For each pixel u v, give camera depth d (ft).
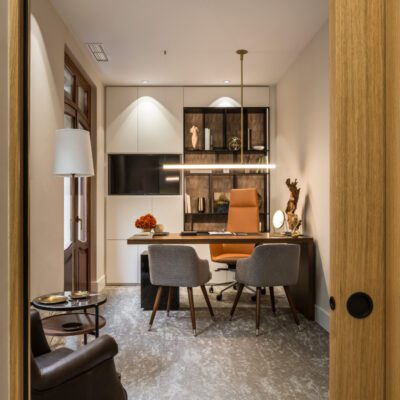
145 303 13.82
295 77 15.30
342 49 2.70
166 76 17.17
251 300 15.15
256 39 13.37
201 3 11.02
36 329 6.45
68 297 8.07
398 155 2.58
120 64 15.69
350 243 2.71
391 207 2.65
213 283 18.01
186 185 19.36
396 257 2.60
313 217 13.15
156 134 18.48
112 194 18.63
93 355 5.33
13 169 2.52
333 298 2.75
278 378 8.27
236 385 7.93
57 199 10.90
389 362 2.66
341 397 2.69
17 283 2.54
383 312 2.71
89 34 12.87
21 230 2.60
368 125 2.70
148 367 8.84
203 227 19.33
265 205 18.97
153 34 12.93
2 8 2.45
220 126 19.43
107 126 18.40
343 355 2.70
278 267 11.23
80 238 15.15
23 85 2.64
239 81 17.93
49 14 10.48
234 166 14.89
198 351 9.84
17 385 2.53
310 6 11.21
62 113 11.54
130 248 18.31
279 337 10.94
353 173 2.71
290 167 16.03
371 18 2.69
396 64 2.58
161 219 18.48
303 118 14.26
